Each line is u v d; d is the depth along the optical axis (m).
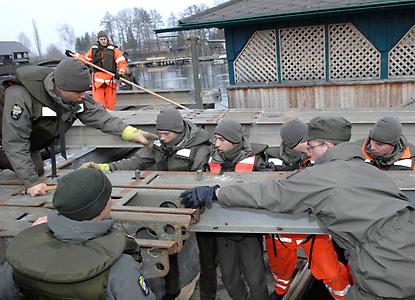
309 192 2.01
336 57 7.46
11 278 1.64
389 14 6.92
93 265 1.46
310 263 2.64
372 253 1.89
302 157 3.44
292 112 5.24
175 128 3.23
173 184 2.65
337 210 1.94
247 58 8.08
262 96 8.05
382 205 1.92
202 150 3.33
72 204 1.56
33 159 3.06
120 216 2.19
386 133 3.34
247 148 3.24
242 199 2.18
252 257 2.75
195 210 2.20
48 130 2.72
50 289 1.47
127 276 1.53
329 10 6.74
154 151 3.41
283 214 2.19
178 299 3.26
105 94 7.85
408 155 3.47
